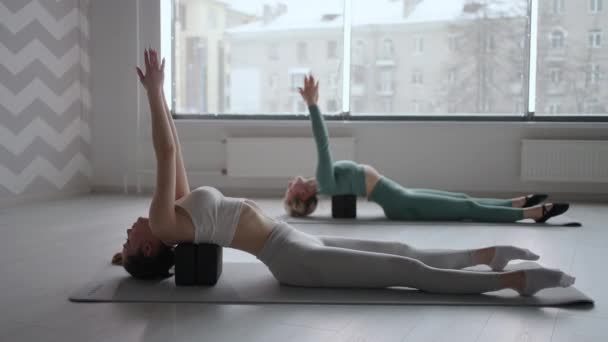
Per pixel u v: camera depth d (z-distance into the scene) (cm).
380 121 540
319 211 427
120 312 182
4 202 455
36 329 167
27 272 237
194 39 569
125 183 560
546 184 518
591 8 519
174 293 201
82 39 550
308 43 560
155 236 211
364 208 452
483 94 542
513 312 181
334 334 163
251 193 552
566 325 170
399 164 537
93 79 566
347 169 388
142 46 559
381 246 218
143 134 564
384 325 170
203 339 159
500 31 535
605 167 500
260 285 211
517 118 531
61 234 331
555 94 530
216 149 556
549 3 525
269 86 570
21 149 472
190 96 571
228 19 567
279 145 539
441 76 548
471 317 177
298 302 191
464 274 195
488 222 375
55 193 517
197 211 202
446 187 532
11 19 456
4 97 451
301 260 201
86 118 561
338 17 553
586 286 215
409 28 548
